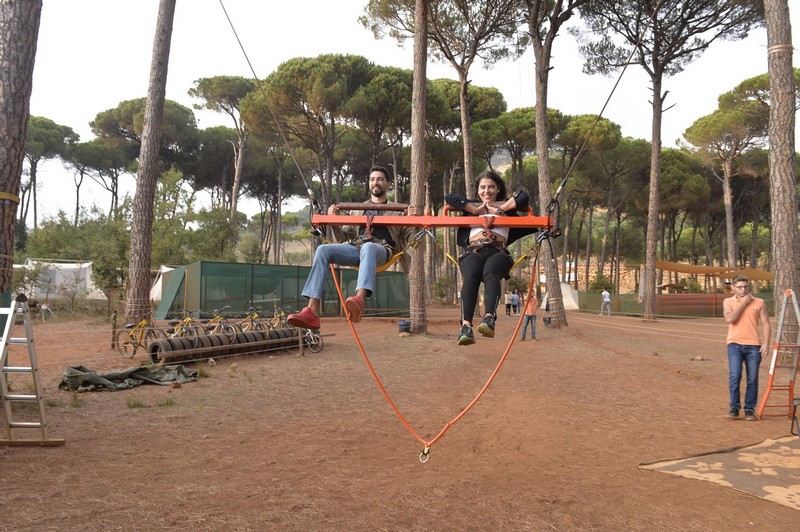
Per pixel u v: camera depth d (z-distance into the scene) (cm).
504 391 1043
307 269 2881
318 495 473
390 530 400
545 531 405
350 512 434
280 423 768
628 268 7456
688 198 4825
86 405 866
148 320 1639
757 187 4981
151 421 764
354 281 3125
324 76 3309
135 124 4609
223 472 538
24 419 754
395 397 984
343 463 579
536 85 2405
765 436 713
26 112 838
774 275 1343
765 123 3934
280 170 5419
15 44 821
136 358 1388
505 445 670
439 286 4806
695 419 818
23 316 618
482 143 3978
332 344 1825
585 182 5106
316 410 863
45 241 3628
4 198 808
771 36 1330
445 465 582
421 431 738
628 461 598
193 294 2562
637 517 434
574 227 7281
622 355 1612
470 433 728
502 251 452
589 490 498
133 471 535
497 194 497
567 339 2044
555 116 3962
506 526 412
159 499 455
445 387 1089
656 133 3281
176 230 3634
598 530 408
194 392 998
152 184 1730
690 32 2895
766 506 459
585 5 2856
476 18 2902
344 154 4750
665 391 1055
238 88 4534
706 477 532
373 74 3622
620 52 3095
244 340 1516
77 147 5684
